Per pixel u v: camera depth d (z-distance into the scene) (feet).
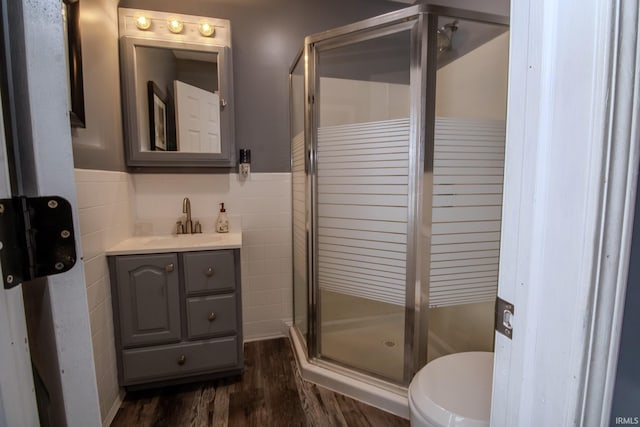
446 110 4.80
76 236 1.38
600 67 1.12
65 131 1.33
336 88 5.79
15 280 1.20
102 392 4.58
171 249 5.14
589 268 1.21
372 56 5.55
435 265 4.86
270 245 7.18
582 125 1.17
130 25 5.80
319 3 6.93
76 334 1.42
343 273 5.50
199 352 5.40
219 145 6.40
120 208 5.56
